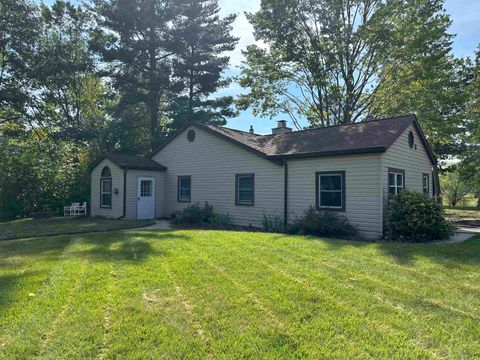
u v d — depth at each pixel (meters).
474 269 5.88
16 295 4.52
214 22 28.17
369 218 10.47
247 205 13.96
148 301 4.30
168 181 17.53
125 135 25.20
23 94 25.81
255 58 23.83
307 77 23.28
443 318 3.83
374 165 10.44
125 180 16.06
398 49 19.73
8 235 10.70
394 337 3.36
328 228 10.38
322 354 3.04
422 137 14.00
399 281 5.18
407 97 20.27
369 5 21.09
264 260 6.52
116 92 26.50
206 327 3.56
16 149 18.53
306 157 11.85
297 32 21.70
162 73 25.64
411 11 19.39
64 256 7.05
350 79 21.97
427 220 9.34
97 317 3.78
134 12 24.38
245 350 3.10
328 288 4.81
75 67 27.00
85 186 20.25
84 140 25.55
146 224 13.65
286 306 4.12
